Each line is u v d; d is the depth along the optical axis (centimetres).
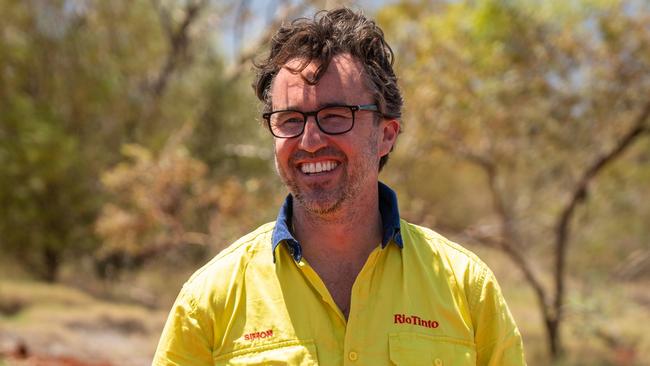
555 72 1211
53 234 1858
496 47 1207
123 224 1306
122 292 1781
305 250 264
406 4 1399
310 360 247
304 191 257
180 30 2034
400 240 260
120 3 1948
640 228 1745
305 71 254
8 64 1780
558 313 1274
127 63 1962
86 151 1884
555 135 1256
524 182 1678
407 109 1184
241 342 252
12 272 1977
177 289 1769
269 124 263
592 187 1585
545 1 1202
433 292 258
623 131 1223
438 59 1220
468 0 1280
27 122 1728
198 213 1322
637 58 1176
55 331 1150
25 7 1825
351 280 261
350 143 254
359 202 259
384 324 252
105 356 1079
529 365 1235
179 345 258
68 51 1867
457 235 1309
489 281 264
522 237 1808
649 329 1358
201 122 1908
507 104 1235
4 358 915
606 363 1230
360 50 260
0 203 1778
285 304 254
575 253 1847
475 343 262
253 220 1276
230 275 260
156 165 1312
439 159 1344
